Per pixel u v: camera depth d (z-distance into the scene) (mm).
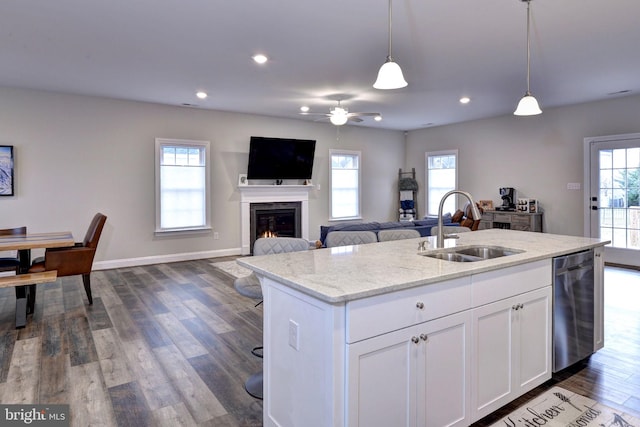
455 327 1917
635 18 3186
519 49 3891
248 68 4430
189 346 3150
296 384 1755
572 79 4953
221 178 6934
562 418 2172
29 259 4066
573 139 6504
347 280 1730
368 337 1581
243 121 7105
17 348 3098
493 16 3143
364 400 1577
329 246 3307
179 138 6477
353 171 8648
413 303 1733
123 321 3719
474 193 8008
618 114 5977
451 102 6227
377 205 9023
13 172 5242
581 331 2746
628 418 2172
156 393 2439
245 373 2705
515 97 5906
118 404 2312
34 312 3967
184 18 3148
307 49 3852
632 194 5871
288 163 7500
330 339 1517
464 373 1962
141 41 3623
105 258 5957
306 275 1840
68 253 4055
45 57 4051
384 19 3178
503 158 7488
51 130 5484
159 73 4613
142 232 6223
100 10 3004
